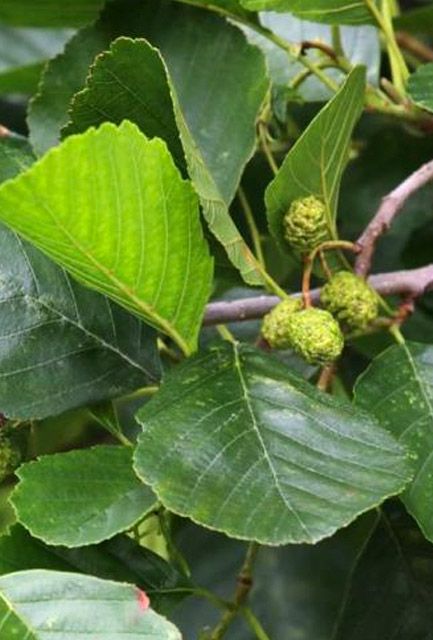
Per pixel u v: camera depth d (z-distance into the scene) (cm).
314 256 68
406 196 71
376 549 72
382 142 90
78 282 69
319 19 75
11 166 72
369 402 67
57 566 65
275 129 79
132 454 65
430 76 72
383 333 80
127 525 63
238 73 74
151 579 67
